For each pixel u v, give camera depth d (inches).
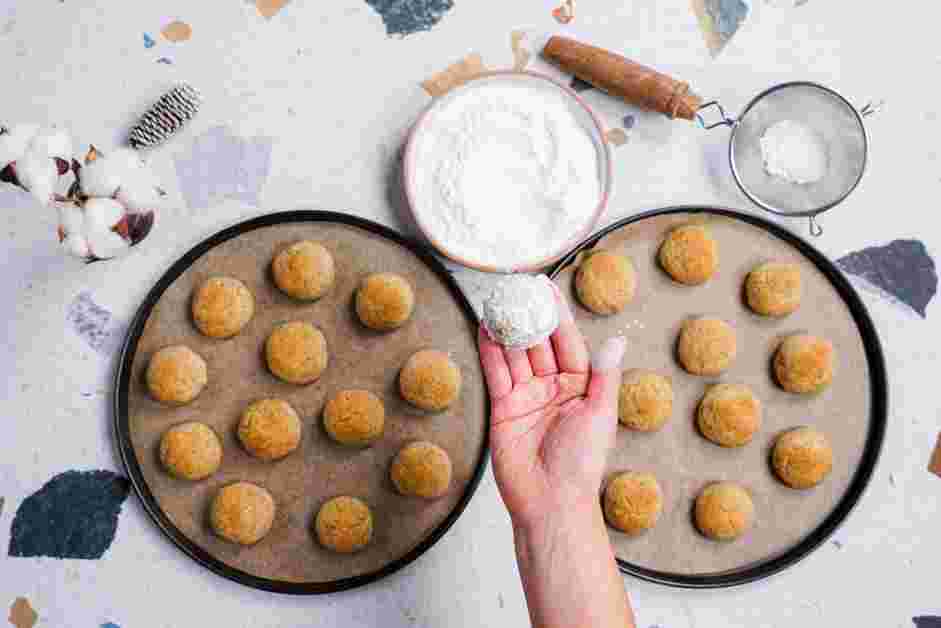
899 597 50.3
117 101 48.6
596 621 36.4
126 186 41.1
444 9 49.4
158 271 48.6
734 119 49.8
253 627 48.3
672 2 49.9
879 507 50.3
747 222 49.3
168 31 48.7
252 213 49.0
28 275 48.1
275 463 47.9
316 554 47.5
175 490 47.3
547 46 48.7
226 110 48.9
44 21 48.3
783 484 49.1
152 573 48.1
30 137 39.4
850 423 49.4
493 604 49.1
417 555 46.8
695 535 48.7
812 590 50.3
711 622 49.8
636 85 47.1
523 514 38.7
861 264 50.1
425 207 47.4
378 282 47.0
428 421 48.1
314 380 47.9
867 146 48.5
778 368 48.8
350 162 49.3
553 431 39.3
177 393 46.3
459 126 47.3
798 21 50.3
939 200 50.1
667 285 49.3
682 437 49.1
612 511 47.5
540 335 39.6
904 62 50.1
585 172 47.1
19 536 47.7
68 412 48.1
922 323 50.1
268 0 49.0
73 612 47.9
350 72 49.3
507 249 47.0
